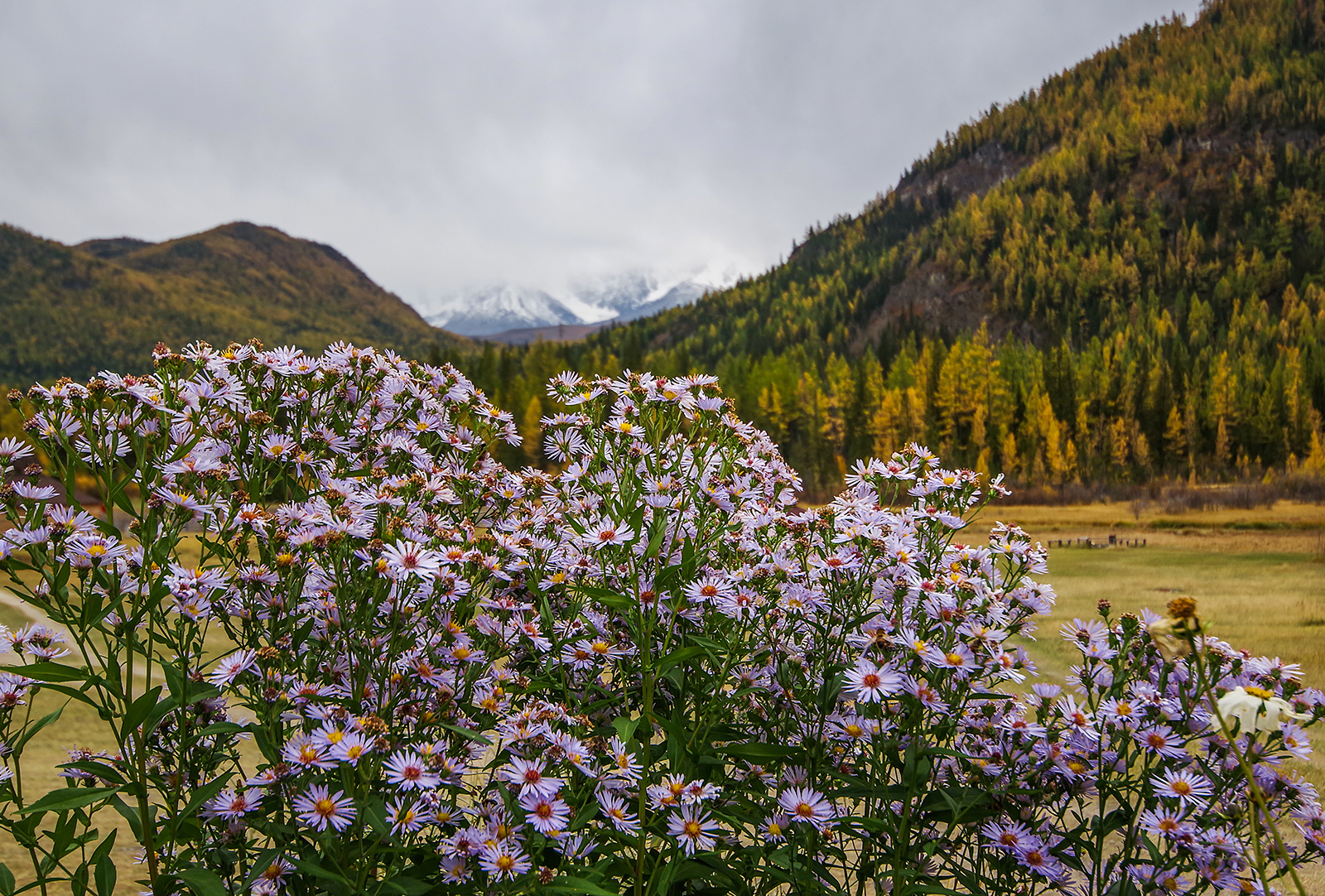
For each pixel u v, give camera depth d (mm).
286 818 2270
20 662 2736
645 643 2547
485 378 91125
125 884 3965
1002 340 175875
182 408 2572
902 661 2539
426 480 3016
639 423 2928
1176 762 2471
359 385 3105
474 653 2512
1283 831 2973
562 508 3107
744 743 2701
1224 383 90188
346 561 2387
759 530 3055
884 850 2574
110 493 2287
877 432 90438
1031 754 2465
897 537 2699
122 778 2213
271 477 2842
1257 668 2416
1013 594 2777
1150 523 46969
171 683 2230
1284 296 152375
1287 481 64438
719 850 2588
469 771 2498
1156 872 2248
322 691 2383
